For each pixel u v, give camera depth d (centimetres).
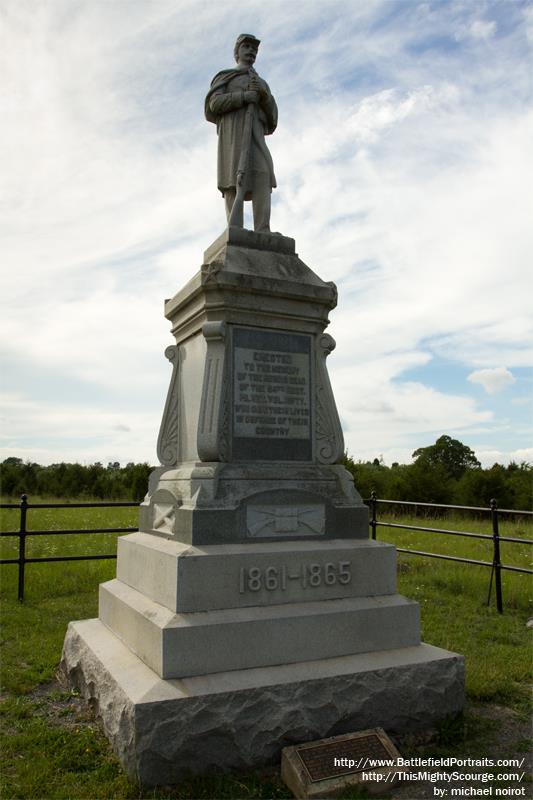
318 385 523
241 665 405
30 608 771
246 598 428
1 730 439
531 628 707
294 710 388
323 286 521
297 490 477
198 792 352
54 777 370
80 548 1238
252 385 496
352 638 441
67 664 525
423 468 2436
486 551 1269
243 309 495
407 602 468
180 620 400
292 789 358
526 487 2400
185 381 547
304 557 451
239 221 537
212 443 467
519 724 450
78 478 3256
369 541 492
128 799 346
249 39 576
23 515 816
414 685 425
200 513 441
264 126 588
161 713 361
